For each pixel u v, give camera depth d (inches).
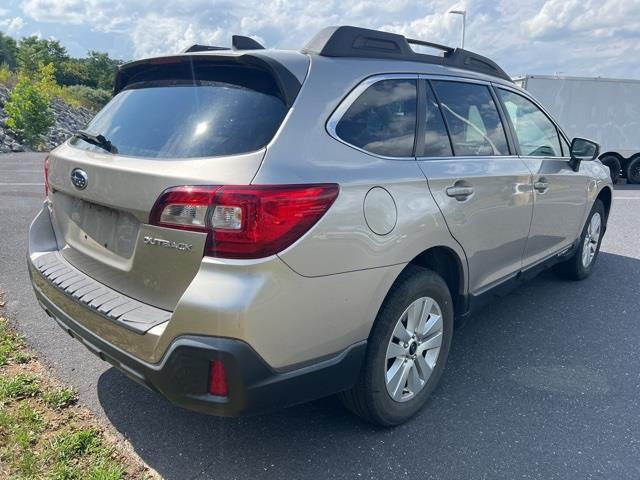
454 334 164.4
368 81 110.5
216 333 83.3
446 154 124.5
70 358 140.1
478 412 122.5
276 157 89.7
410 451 108.7
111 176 98.3
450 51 143.1
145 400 123.3
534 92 572.4
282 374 90.0
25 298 177.9
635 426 118.3
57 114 1095.0
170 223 88.6
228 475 100.9
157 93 111.3
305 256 88.8
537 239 162.2
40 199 354.9
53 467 98.7
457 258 124.5
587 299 194.7
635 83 580.7
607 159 594.9
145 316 92.3
